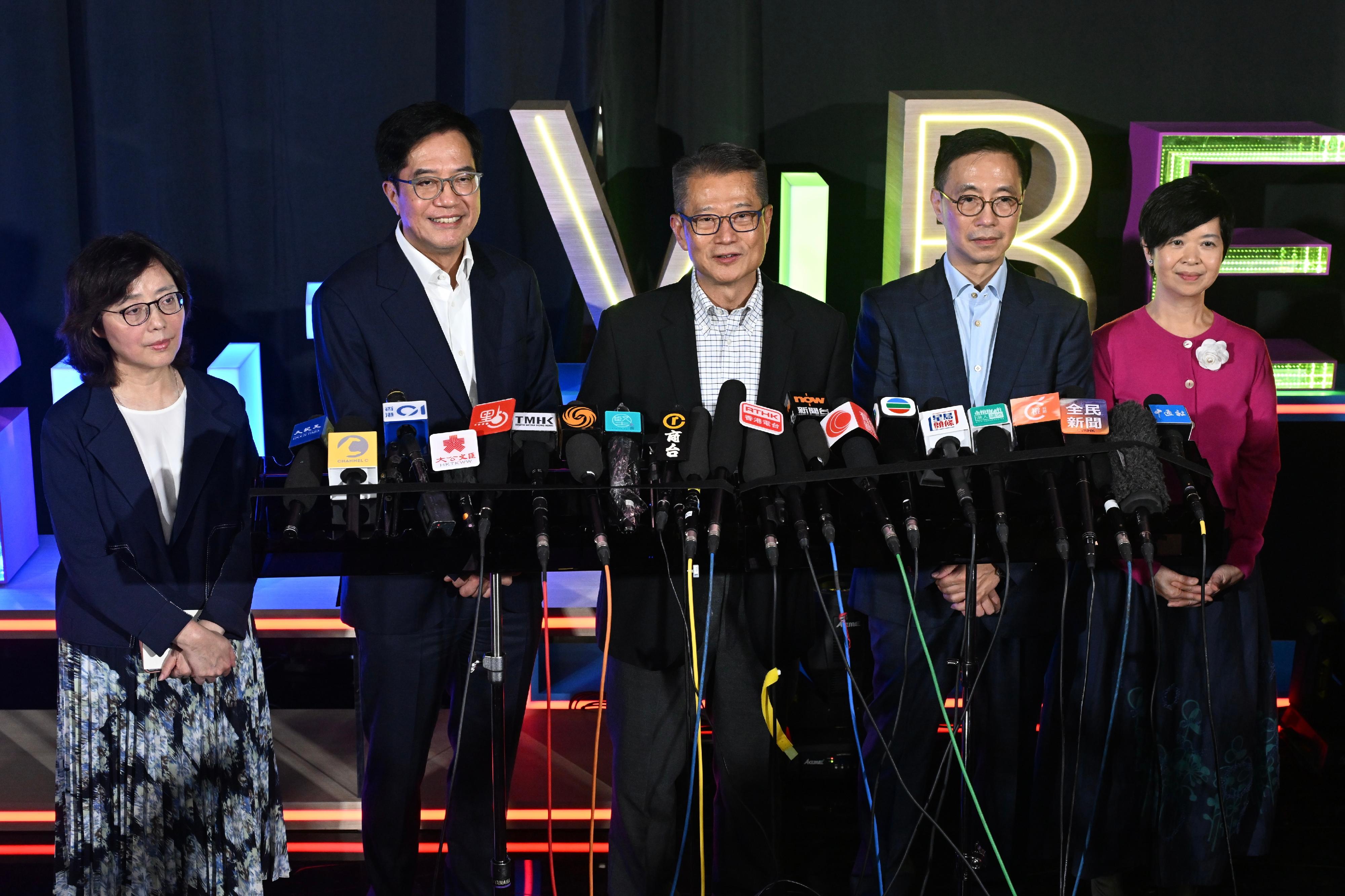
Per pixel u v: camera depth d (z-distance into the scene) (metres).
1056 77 3.50
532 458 1.99
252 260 3.46
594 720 3.22
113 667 2.28
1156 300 2.67
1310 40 3.48
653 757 2.27
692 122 3.42
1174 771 2.51
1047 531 2.01
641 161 3.47
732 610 2.21
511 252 3.39
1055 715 2.58
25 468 3.26
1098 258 3.62
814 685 2.99
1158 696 2.49
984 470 2.03
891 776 2.48
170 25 3.27
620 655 2.22
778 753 2.29
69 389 3.09
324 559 1.98
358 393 2.43
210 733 2.33
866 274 3.62
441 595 2.33
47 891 2.71
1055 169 3.18
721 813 2.39
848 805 3.02
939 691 2.11
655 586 2.18
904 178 3.16
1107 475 1.96
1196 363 2.59
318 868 2.84
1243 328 2.63
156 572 2.29
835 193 3.57
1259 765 2.59
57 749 2.60
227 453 2.37
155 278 2.23
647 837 2.29
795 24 3.47
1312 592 3.74
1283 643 3.72
